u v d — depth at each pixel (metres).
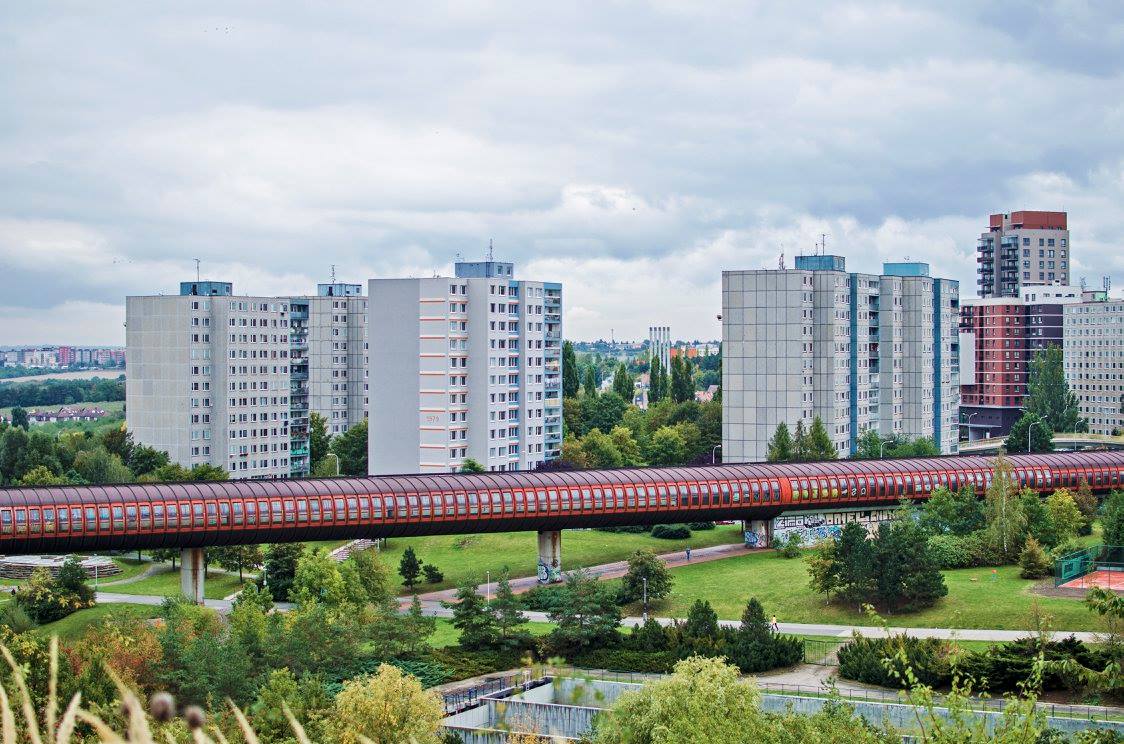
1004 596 195.00
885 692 156.75
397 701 137.25
